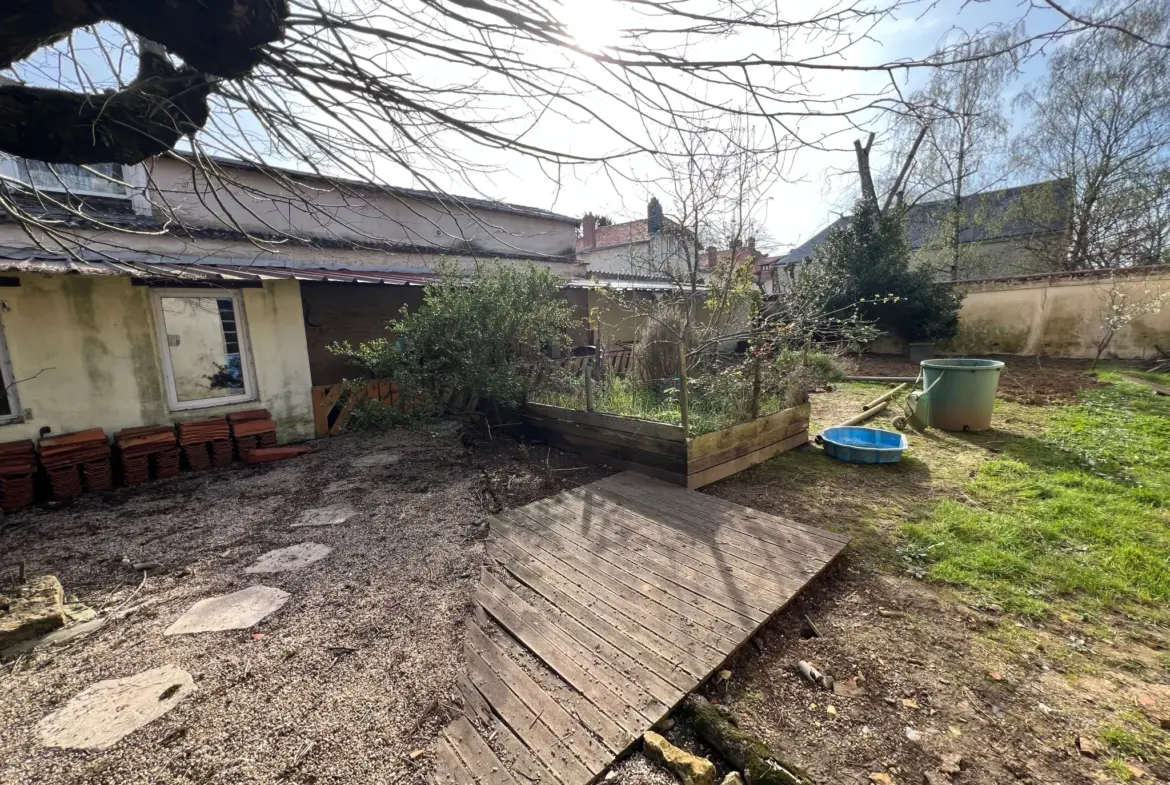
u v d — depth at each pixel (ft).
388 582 10.28
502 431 22.56
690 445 14.61
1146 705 6.62
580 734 6.26
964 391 19.80
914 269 45.57
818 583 9.89
